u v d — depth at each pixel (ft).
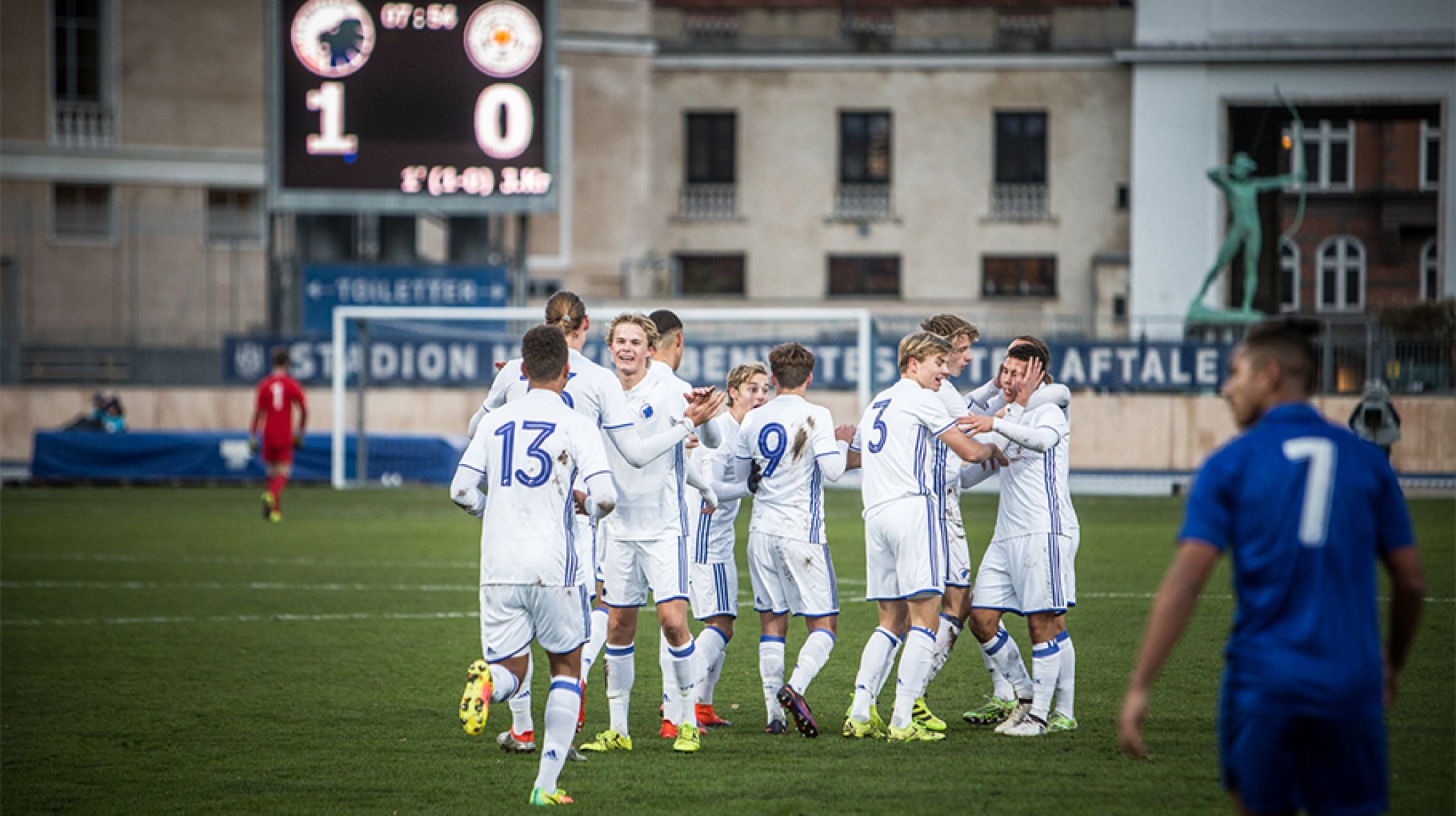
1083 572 111.34
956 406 58.65
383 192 208.54
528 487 47.55
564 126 322.55
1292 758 31.30
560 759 47.42
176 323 272.51
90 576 115.03
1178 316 310.45
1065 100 334.85
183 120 277.64
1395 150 395.34
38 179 269.64
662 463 56.03
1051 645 57.82
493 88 208.64
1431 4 304.50
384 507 177.17
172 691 69.46
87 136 273.33
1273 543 31.73
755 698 67.67
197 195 278.87
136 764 54.70
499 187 209.15
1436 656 72.38
